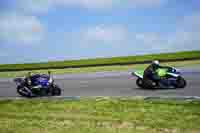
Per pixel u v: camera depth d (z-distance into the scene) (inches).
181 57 1724.9
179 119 457.4
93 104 598.5
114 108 553.9
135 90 776.9
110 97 669.9
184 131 405.1
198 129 410.0
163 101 590.6
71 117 508.1
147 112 509.7
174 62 1615.4
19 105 643.5
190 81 857.5
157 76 762.2
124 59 1956.2
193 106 535.5
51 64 1982.0
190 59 1660.9
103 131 425.4
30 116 535.8
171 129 415.2
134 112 514.9
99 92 779.4
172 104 559.2
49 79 761.6
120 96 690.8
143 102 589.3
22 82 763.4
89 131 429.4
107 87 858.1
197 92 690.8
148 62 1697.8
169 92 713.6
